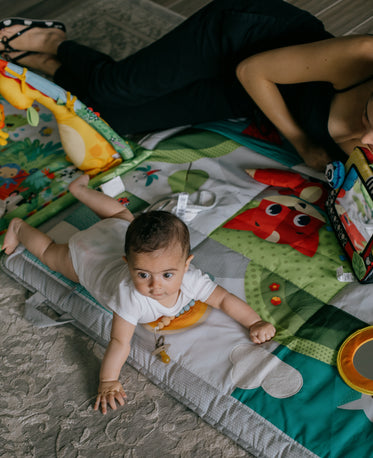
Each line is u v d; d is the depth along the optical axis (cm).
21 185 167
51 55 204
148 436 113
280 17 147
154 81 163
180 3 246
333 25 223
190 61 159
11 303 142
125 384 122
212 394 115
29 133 188
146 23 236
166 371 120
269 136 175
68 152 166
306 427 107
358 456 103
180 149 174
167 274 106
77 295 136
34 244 140
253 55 144
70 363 128
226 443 111
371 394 111
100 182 164
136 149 175
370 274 126
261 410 111
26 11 248
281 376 115
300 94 149
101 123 159
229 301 122
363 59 123
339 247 140
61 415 118
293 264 137
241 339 122
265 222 148
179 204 150
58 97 150
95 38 230
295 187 156
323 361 117
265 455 106
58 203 160
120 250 128
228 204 154
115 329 117
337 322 124
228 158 169
